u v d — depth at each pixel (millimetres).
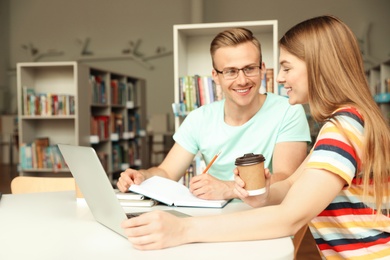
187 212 1478
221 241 1113
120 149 6797
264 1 9906
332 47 1218
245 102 2008
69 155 1313
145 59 10695
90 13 10812
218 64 2010
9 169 9805
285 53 1296
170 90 10617
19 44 11141
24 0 11070
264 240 1125
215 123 2166
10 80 11273
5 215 1489
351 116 1171
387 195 1224
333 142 1137
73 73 5520
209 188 1616
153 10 10594
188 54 3729
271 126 2068
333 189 1117
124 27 10703
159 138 10055
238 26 3385
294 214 1115
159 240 1062
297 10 9789
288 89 1323
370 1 9484
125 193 1671
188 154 2229
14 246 1124
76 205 1636
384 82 6066
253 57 1963
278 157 2031
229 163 2100
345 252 1293
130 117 7441
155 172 2020
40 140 5398
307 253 3188
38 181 2326
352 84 1215
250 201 1353
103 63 10836
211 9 10102
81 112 5332
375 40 9477
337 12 9617
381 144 1164
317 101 1244
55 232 1253
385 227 1237
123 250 1070
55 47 10992
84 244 1128
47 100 5320
